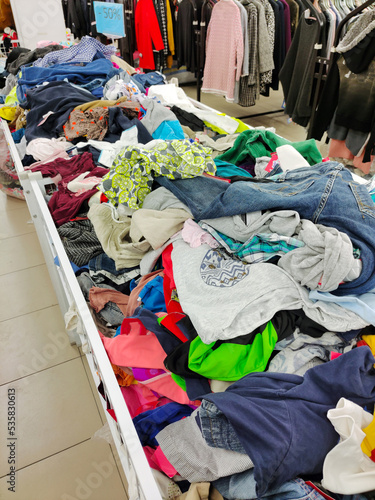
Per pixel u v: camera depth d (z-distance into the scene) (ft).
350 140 7.49
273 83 12.34
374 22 6.05
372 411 2.17
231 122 6.30
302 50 8.72
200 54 13.00
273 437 1.87
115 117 5.92
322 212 2.91
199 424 2.24
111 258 3.77
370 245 2.65
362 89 6.80
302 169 3.64
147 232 3.32
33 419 4.89
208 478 2.05
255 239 2.98
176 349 2.53
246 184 3.33
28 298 6.79
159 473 2.20
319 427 1.99
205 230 3.25
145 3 13.24
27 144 6.31
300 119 9.25
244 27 10.52
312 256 2.58
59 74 7.67
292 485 1.86
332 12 9.04
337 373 2.15
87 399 5.14
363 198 3.00
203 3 11.86
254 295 2.59
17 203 9.80
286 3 11.09
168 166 3.74
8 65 10.52
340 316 2.47
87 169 5.15
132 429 2.16
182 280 2.93
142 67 14.60
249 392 2.15
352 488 1.81
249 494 1.90
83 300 3.09
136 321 2.92
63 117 6.29
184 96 7.71
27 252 7.98
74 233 4.12
